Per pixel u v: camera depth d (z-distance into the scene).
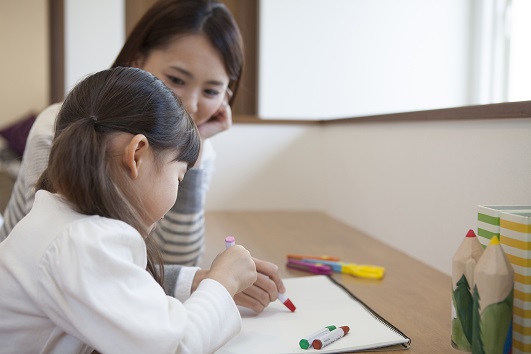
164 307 0.61
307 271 1.16
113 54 2.75
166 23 1.11
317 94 2.97
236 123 2.07
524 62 2.68
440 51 3.03
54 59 2.85
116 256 0.60
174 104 0.72
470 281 0.68
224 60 1.15
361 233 1.62
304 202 2.12
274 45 2.92
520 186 0.89
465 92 3.06
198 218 1.25
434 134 1.18
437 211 1.18
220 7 1.15
